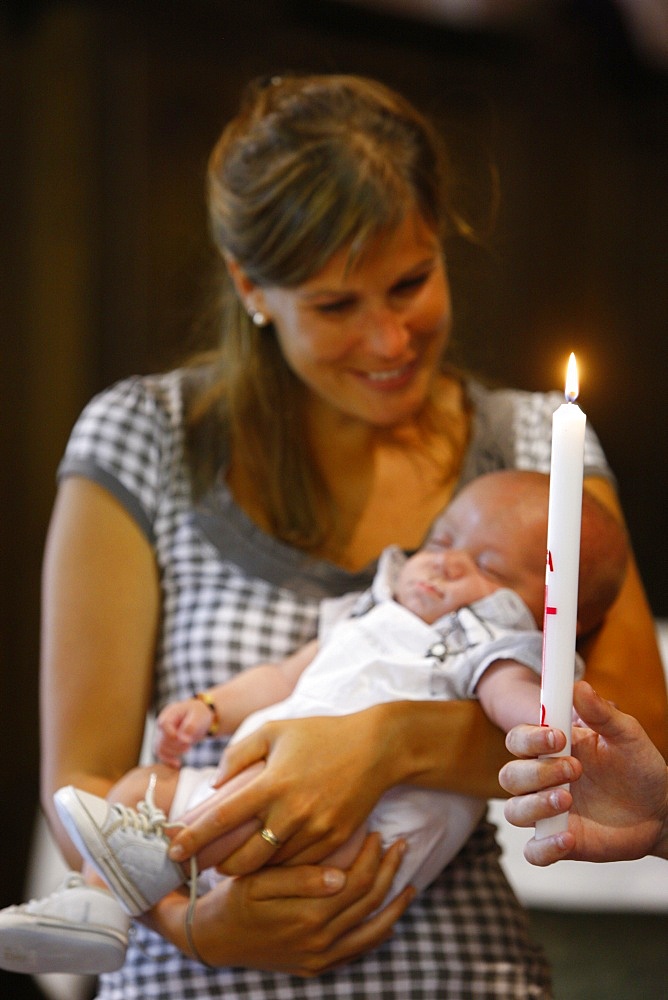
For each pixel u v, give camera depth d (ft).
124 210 11.10
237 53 11.14
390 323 5.02
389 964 4.80
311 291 4.97
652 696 5.08
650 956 7.18
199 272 11.19
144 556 5.48
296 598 5.39
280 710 4.85
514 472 5.30
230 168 5.17
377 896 4.48
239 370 5.73
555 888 7.73
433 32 11.30
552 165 11.95
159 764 5.08
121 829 4.41
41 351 11.10
